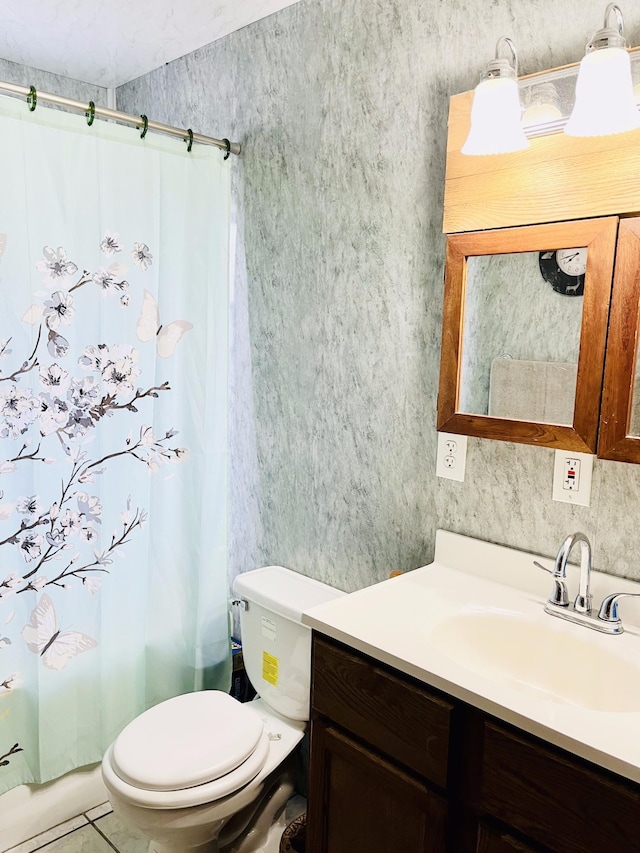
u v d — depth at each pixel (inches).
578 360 52.5
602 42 46.1
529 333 55.7
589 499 55.8
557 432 54.0
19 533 70.1
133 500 78.7
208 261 81.1
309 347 77.4
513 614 54.6
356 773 52.0
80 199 70.5
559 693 51.5
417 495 68.2
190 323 80.8
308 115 73.9
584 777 38.3
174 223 78.2
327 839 55.7
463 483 64.2
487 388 58.6
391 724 48.5
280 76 76.4
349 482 74.7
